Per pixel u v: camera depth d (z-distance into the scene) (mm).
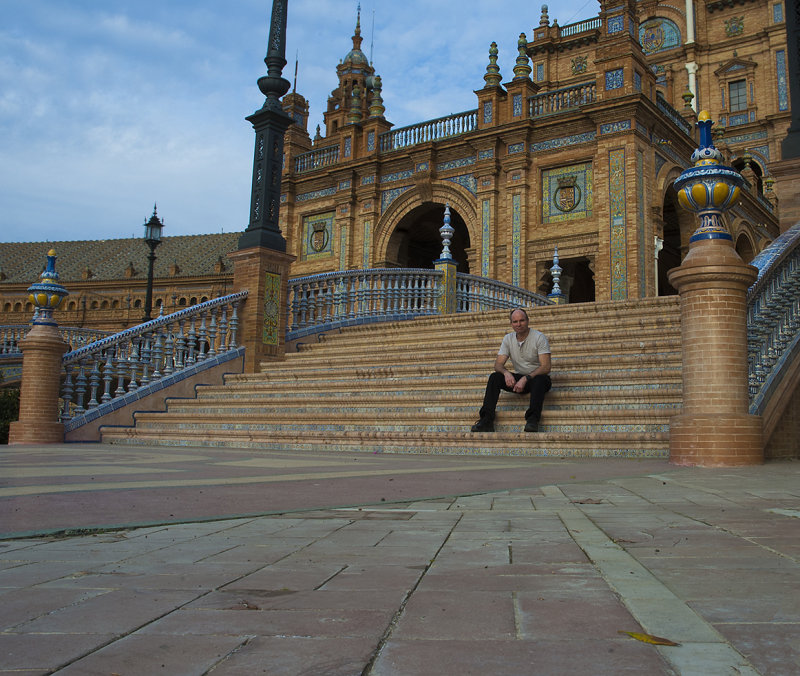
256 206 13562
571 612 1767
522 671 1366
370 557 2490
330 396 10508
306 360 12750
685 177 6543
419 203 29500
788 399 7387
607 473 5586
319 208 32375
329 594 1973
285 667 1400
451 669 1383
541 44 40219
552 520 3297
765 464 6332
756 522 3156
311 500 4004
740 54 38125
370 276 16500
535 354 8438
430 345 11875
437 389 10047
